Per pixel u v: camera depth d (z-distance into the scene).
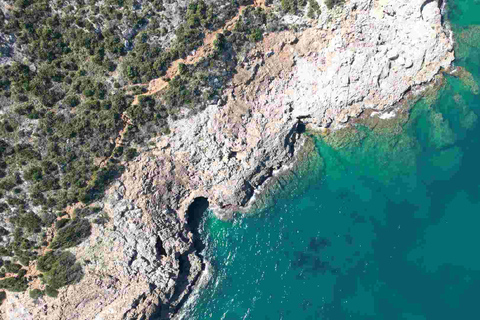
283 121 60.28
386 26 59.22
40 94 51.69
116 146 55.53
